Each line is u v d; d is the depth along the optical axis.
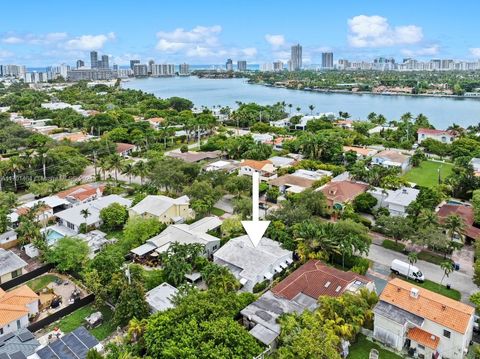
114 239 80.00
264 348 46.84
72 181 119.12
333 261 71.31
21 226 78.06
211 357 40.47
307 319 47.72
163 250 72.00
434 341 48.19
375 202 94.50
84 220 85.62
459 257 73.31
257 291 62.34
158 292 58.72
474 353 48.06
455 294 61.72
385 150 148.00
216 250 73.88
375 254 74.50
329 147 139.25
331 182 105.69
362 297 53.97
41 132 180.88
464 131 169.12
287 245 71.31
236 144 144.88
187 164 112.62
